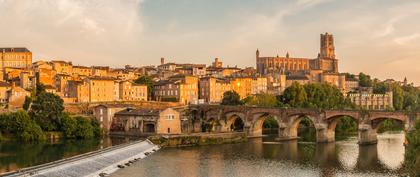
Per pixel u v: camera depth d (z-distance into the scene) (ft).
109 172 530.68
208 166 586.45
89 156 547.90
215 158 648.79
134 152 654.53
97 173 515.09
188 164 597.52
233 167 581.94
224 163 609.01
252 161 627.05
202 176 525.34
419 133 437.17
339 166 593.83
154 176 516.73
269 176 531.91
